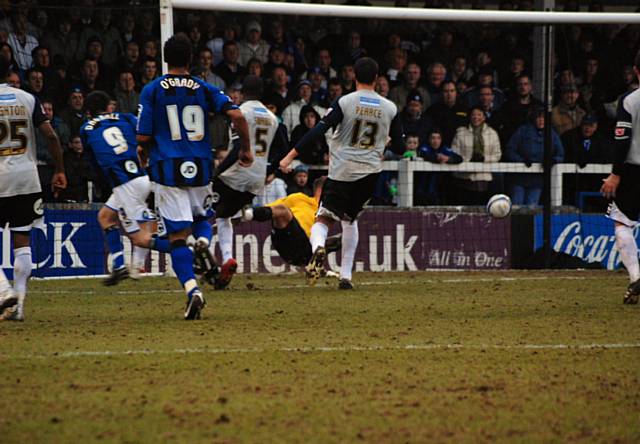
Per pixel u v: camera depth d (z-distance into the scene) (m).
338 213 26.45
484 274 34.22
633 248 23.50
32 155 20.88
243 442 10.59
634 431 11.09
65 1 38.25
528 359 15.45
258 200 36.25
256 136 28.69
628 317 20.94
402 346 16.69
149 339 17.48
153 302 24.66
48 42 37.41
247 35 40.44
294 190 37.56
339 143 26.22
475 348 16.48
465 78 42.88
